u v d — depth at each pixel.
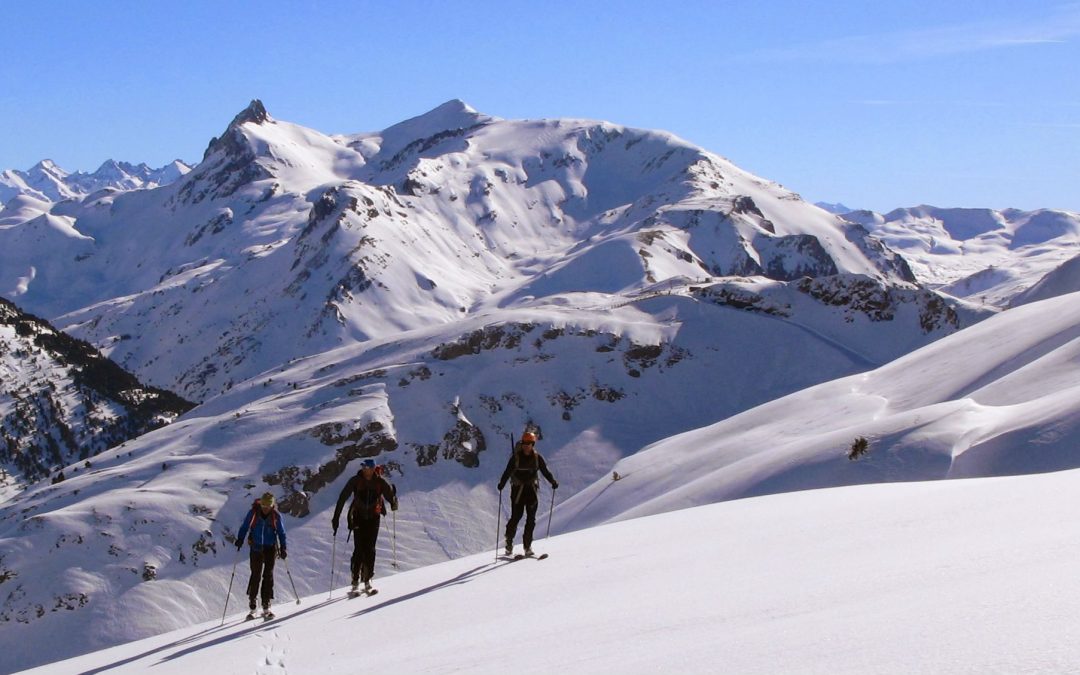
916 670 5.77
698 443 60.97
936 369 57.72
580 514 57.81
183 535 87.81
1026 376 43.53
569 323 130.88
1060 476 15.46
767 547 13.17
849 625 7.39
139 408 177.00
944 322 135.25
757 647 7.30
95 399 173.00
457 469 105.50
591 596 11.95
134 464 104.38
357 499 17.53
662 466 58.78
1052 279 184.25
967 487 16.45
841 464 39.00
